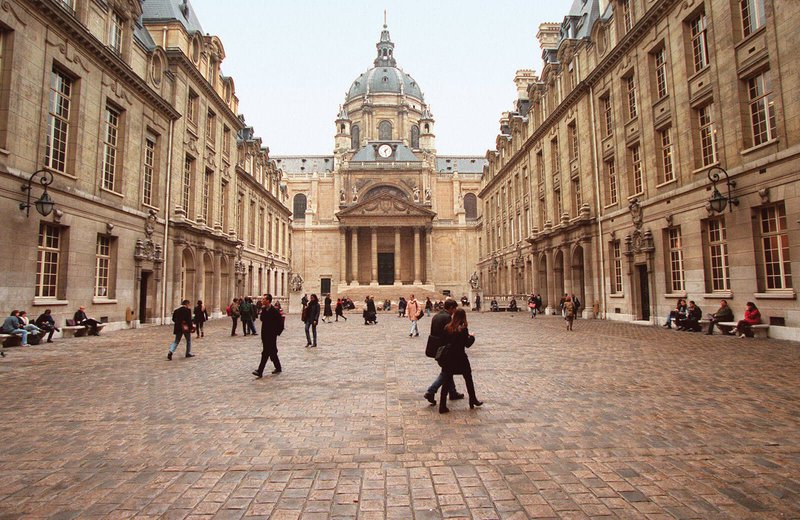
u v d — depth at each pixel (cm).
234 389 864
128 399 786
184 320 1285
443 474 467
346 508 397
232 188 3738
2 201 1518
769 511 384
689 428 601
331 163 8650
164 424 641
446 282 7206
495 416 667
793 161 1409
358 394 820
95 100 2019
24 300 1614
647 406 707
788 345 1312
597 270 2734
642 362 1098
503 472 471
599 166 2703
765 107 1546
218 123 3416
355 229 6744
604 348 1368
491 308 4334
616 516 379
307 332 1572
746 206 1591
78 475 469
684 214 1933
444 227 7294
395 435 588
